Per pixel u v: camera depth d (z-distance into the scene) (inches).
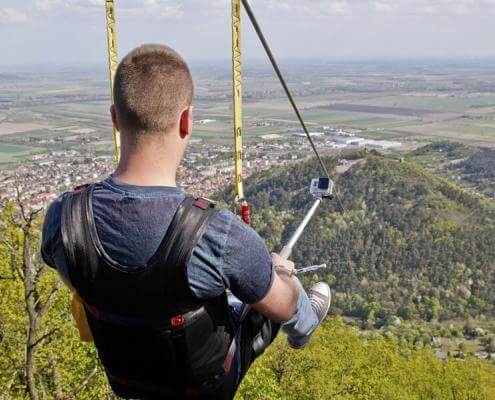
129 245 87.8
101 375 574.2
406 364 1535.4
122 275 87.7
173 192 91.5
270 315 99.0
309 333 120.7
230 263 89.0
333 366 1237.1
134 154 91.7
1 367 550.3
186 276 86.7
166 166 93.3
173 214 89.0
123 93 89.7
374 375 1321.4
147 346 94.3
